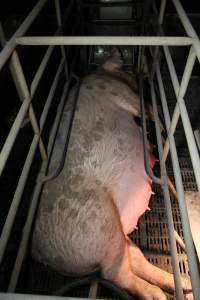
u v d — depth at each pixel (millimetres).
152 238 2402
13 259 2252
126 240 2076
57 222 1835
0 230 2402
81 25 3709
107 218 1868
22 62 3762
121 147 2209
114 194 2027
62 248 1802
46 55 2184
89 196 1910
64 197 1917
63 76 3670
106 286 1943
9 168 2822
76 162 2082
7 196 2643
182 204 1679
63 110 2539
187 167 2904
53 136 2348
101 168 2068
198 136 2801
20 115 1753
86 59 3844
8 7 4086
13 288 1699
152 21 3619
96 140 2180
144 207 2227
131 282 1928
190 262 1428
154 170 2852
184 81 1733
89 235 1800
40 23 4012
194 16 3994
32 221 1948
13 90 3416
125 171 2127
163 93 2348
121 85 2768
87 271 1908
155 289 1916
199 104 3428
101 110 2414
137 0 3609
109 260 1879
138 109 2680
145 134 2480
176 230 2451
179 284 1657
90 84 2723
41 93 3537
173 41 1600
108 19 3855
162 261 2256
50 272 2232
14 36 1660
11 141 1625
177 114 1865
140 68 3596
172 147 1920
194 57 1624
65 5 4086
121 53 3729
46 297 934
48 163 2205
